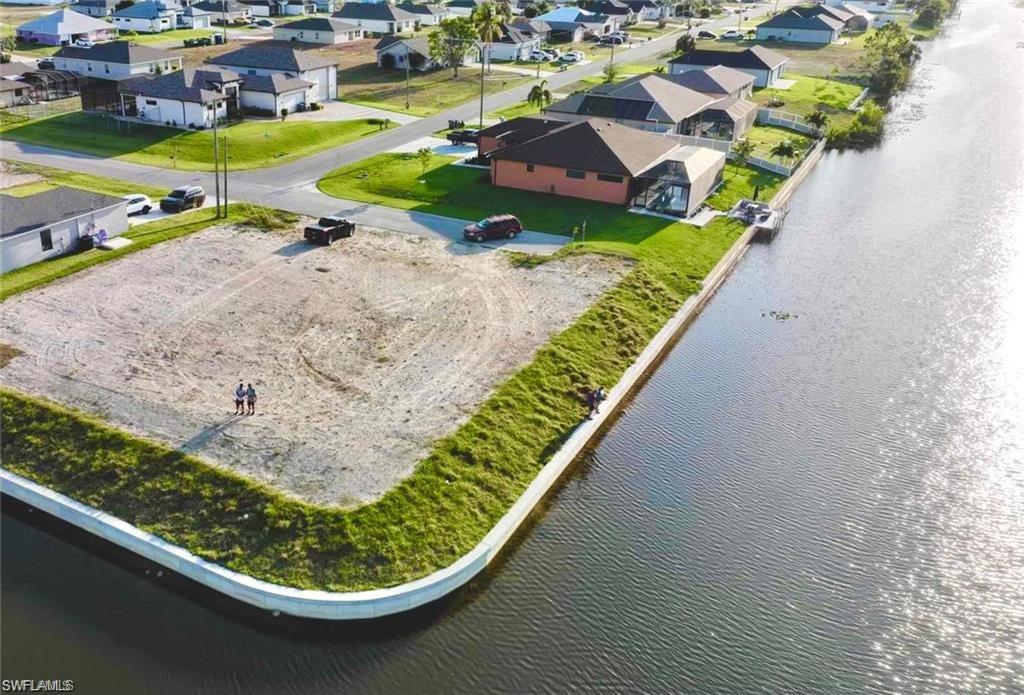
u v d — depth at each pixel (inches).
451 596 1130.7
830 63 5753.0
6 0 7455.7
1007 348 1931.6
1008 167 3506.4
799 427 1585.9
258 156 3093.0
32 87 3767.2
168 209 2437.3
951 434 1579.7
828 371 1811.0
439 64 5128.0
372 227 2388.0
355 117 3745.1
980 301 2190.0
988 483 1432.1
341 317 1811.0
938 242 2625.5
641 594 1153.4
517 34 5595.5
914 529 1311.5
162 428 1373.0
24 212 2021.4
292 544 1142.3
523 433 1451.8
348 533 1154.7
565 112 3444.9
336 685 991.0
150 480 1259.8
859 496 1386.6
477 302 1918.1
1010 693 1031.0
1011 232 2719.0
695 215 2652.6
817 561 1233.4
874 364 1846.7
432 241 2298.2
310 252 2181.3
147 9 6181.1
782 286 2268.7
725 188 2957.7
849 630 1113.4
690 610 1130.0
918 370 1822.1
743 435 1552.7
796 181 3228.3
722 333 1982.0
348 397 1496.1
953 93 5201.8
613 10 7347.4
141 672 989.2
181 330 1718.8
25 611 1068.5
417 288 1980.8
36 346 1625.2
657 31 7273.6
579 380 1647.4
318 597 1068.5
